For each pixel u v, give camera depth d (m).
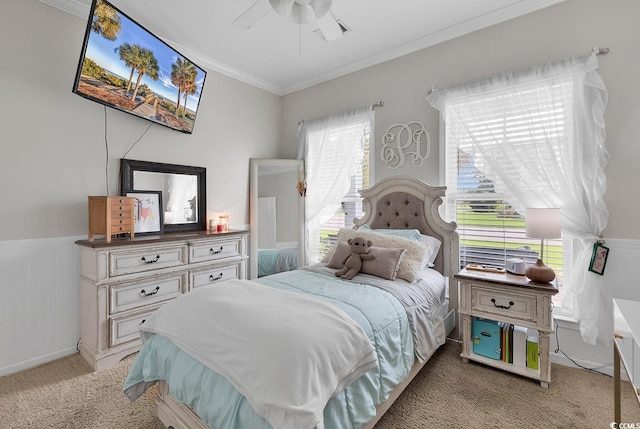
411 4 2.45
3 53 2.11
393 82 3.19
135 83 2.49
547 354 1.97
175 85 2.86
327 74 3.69
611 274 2.12
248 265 3.82
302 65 3.50
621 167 2.09
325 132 3.72
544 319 1.97
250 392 1.09
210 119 3.45
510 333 2.15
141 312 2.44
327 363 1.17
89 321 2.30
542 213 2.02
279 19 2.64
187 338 1.41
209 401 1.23
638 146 2.04
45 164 2.30
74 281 2.45
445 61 2.86
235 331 1.30
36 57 2.25
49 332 2.33
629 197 2.07
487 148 2.54
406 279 2.24
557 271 2.40
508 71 2.53
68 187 2.42
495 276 2.23
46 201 2.31
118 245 2.28
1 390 1.95
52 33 2.32
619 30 2.10
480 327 2.28
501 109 2.49
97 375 2.14
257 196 3.87
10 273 2.16
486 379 2.07
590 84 2.14
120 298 2.32
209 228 3.36
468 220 2.79
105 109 2.62
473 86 2.62
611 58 2.12
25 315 2.22
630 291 2.06
